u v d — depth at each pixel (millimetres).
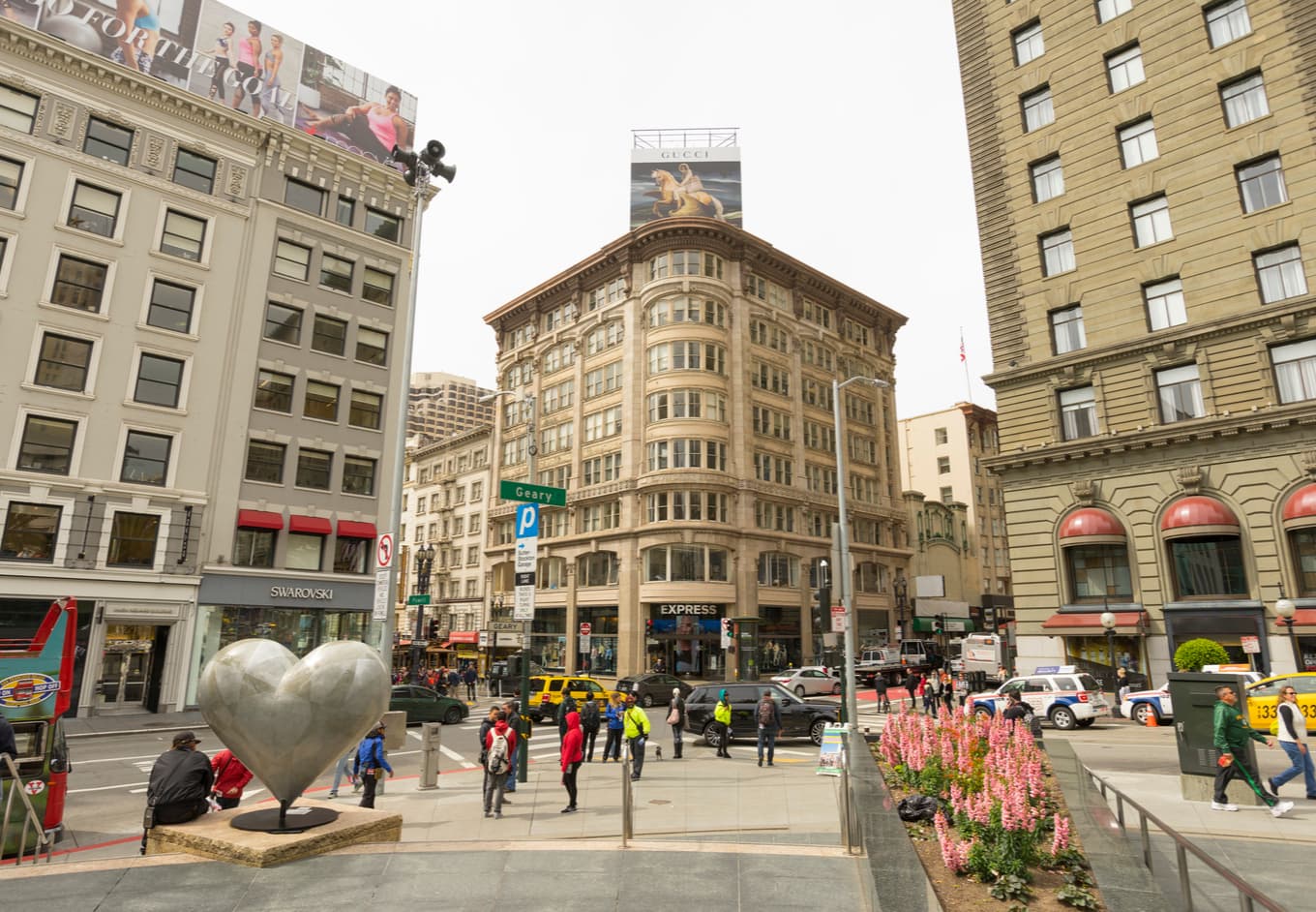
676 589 47031
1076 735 21906
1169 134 27281
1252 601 23781
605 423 53469
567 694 28109
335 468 36125
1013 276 30906
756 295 55594
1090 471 27859
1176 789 13078
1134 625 25422
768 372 54969
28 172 30172
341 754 8305
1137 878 5883
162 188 33188
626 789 8797
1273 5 25484
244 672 7922
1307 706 17469
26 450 28844
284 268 36406
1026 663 28531
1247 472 24391
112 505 30062
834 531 23641
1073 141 29688
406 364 18656
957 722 14469
